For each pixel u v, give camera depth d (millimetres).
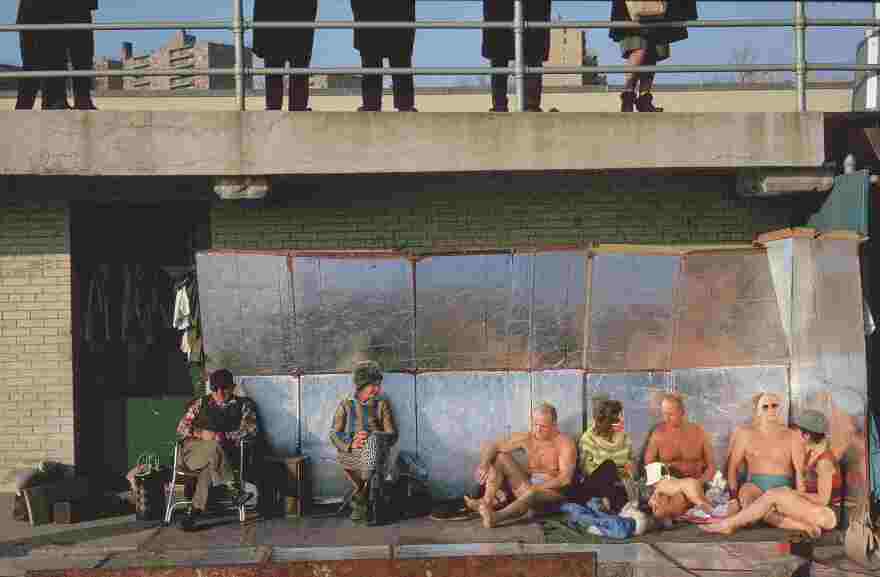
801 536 6316
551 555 4723
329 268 7922
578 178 8430
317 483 7977
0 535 7199
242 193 7500
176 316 8562
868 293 8062
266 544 6844
